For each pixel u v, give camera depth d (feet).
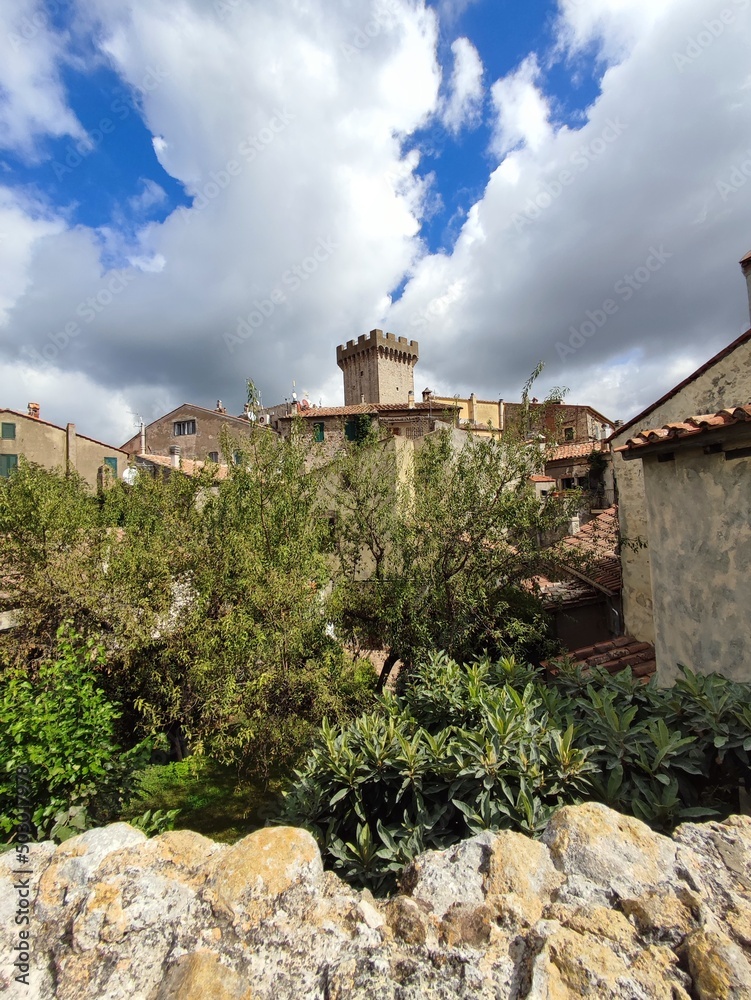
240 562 24.79
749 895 5.18
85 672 19.63
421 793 10.73
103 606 24.68
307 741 21.99
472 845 6.28
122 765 17.47
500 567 26.71
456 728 11.66
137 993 4.88
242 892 5.53
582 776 9.96
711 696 10.88
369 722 12.67
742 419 13.07
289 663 23.11
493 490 26.53
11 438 84.69
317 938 5.06
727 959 4.23
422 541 27.30
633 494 28.63
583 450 69.10
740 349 22.39
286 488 27.63
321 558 26.25
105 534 29.94
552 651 27.02
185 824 22.85
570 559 26.78
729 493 14.55
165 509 29.89
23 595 26.05
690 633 16.01
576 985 4.21
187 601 26.16
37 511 27.45
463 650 26.30
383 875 9.51
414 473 30.37
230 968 4.78
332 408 92.27
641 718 12.36
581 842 5.94
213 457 114.11
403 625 26.53
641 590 28.07
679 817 9.25
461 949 4.85
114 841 6.75
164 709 25.57
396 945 5.00
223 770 27.12
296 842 6.24
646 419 27.22
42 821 14.21
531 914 5.17
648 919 4.90
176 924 5.40
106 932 5.33
